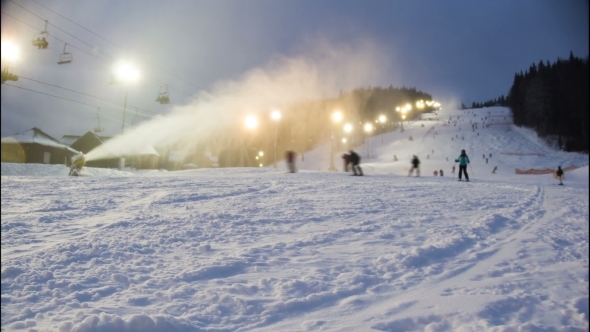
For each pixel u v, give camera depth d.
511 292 4.57
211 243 6.56
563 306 4.16
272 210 10.13
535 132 88.81
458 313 3.89
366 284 4.75
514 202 13.19
